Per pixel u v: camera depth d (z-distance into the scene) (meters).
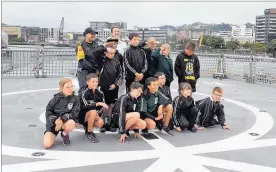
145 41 5.83
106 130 5.23
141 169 3.65
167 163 3.85
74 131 5.18
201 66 13.21
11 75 11.70
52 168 3.64
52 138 4.38
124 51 5.80
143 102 4.96
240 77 12.28
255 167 3.77
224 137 5.00
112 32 5.93
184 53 6.01
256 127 5.62
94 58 5.37
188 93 5.21
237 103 7.83
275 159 4.05
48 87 9.71
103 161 3.88
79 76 5.52
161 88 5.33
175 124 5.34
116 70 5.40
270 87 10.62
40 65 12.13
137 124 4.80
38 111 6.58
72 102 4.50
